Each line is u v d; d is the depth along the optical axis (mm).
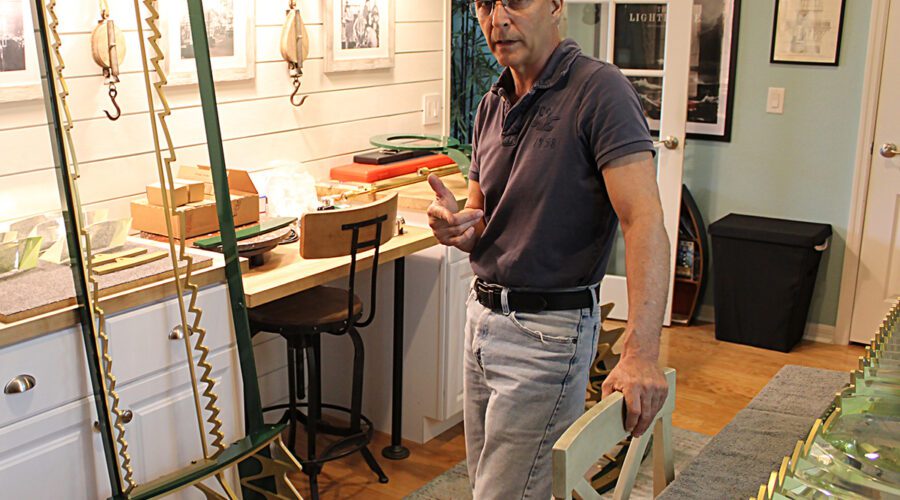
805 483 1124
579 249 1778
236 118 3000
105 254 2168
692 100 4371
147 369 2109
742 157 4320
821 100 4082
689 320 4477
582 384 1837
